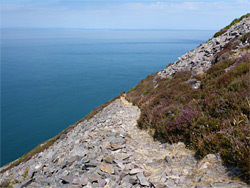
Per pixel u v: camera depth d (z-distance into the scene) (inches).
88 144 364.2
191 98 400.8
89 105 6791.3
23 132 4697.3
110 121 524.7
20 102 7367.1
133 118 518.9
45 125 5157.5
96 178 203.9
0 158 3489.2
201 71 595.2
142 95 823.7
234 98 254.1
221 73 403.5
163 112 367.9
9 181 443.8
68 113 6077.8
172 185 170.7
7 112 6269.7
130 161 247.6
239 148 172.2
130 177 195.5
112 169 219.6
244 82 274.4
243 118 218.7
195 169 193.8
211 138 219.8
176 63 949.2
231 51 565.3
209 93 321.7
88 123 759.7
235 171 165.0
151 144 324.5
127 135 380.8
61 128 4909.0
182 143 282.4
